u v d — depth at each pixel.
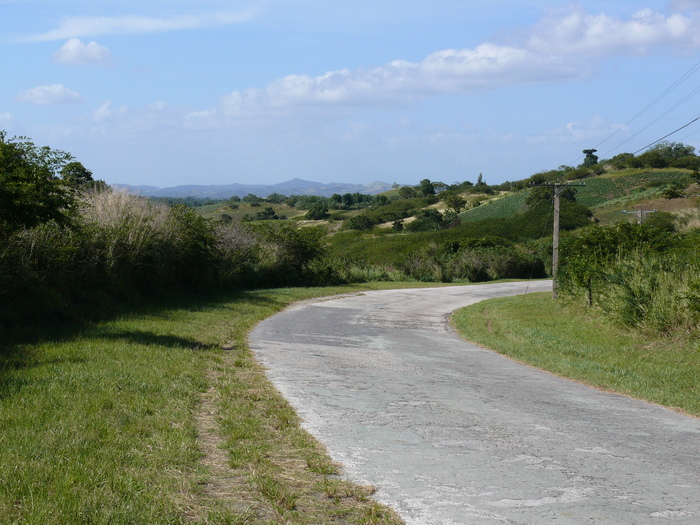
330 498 4.49
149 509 3.87
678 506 4.56
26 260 11.91
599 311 19.95
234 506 4.16
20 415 5.60
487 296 36.88
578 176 117.69
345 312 23.19
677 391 10.05
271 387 8.54
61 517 3.61
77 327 11.83
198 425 6.23
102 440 5.10
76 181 16.64
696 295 14.40
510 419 7.47
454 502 4.49
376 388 9.08
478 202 117.19
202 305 19.02
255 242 30.98
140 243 17.56
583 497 4.69
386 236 85.56
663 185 93.00
